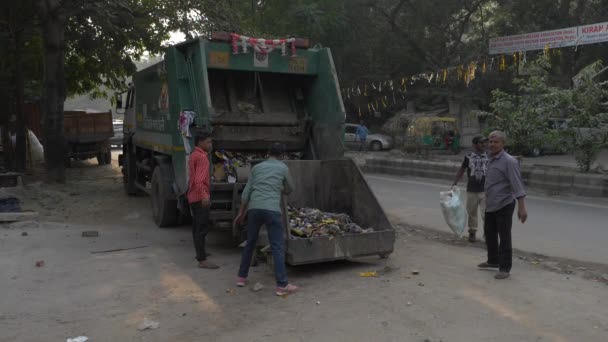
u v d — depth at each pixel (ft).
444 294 18.24
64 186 46.75
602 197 40.88
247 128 28.45
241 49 27.27
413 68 102.37
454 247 25.62
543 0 87.51
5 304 17.57
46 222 31.30
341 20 89.97
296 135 29.66
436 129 84.43
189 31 47.44
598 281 19.84
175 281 20.16
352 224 23.40
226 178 26.45
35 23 53.01
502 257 20.17
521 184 19.65
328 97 28.40
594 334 14.92
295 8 86.53
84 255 23.94
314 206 26.84
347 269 21.65
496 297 17.90
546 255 24.11
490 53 75.25
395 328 15.40
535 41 69.10
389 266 21.84
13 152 59.93
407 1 97.66
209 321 16.15
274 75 30.09
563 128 48.29
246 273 19.51
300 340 14.70
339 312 16.71
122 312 16.90
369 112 113.09
